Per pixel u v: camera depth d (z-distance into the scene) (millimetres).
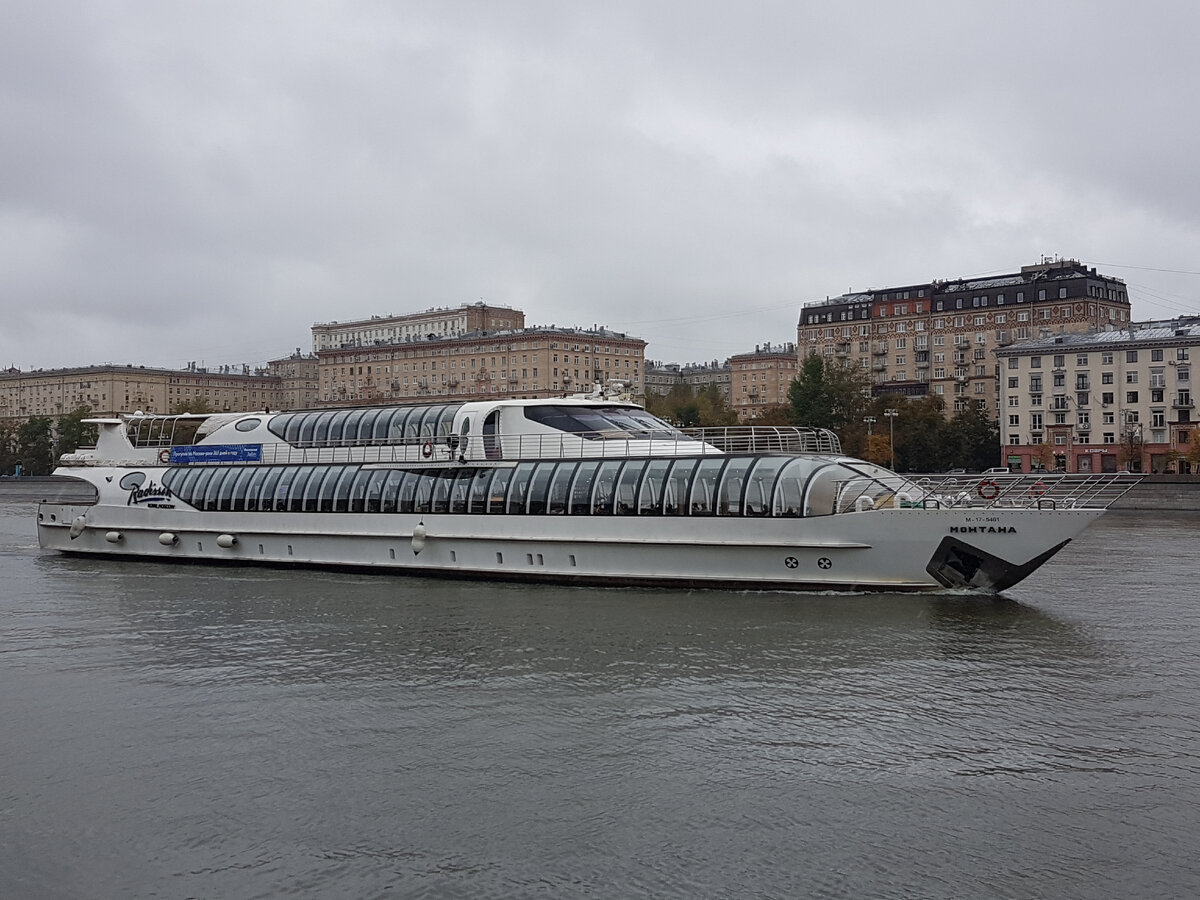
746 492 37281
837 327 170875
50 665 30312
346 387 190375
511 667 28594
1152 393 120875
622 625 33188
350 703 25688
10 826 19016
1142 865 16828
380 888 16562
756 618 33406
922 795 19484
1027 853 17250
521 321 199750
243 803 19781
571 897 16188
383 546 45938
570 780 20469
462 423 45469
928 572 35750
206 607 39188
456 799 19688
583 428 43688
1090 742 22016
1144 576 44344
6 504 122938
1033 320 151250
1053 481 36281
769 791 19781
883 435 122125
